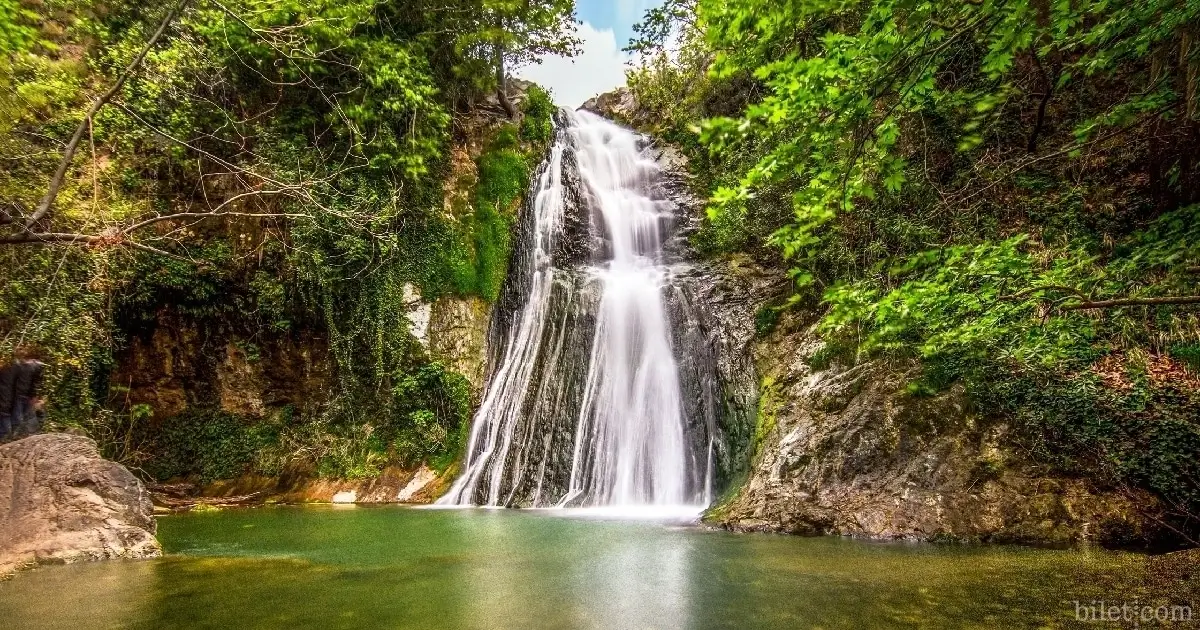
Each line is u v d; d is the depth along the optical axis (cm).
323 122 1352
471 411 1341
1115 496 584
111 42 1046
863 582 437
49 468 597
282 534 732
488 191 1591
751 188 439
